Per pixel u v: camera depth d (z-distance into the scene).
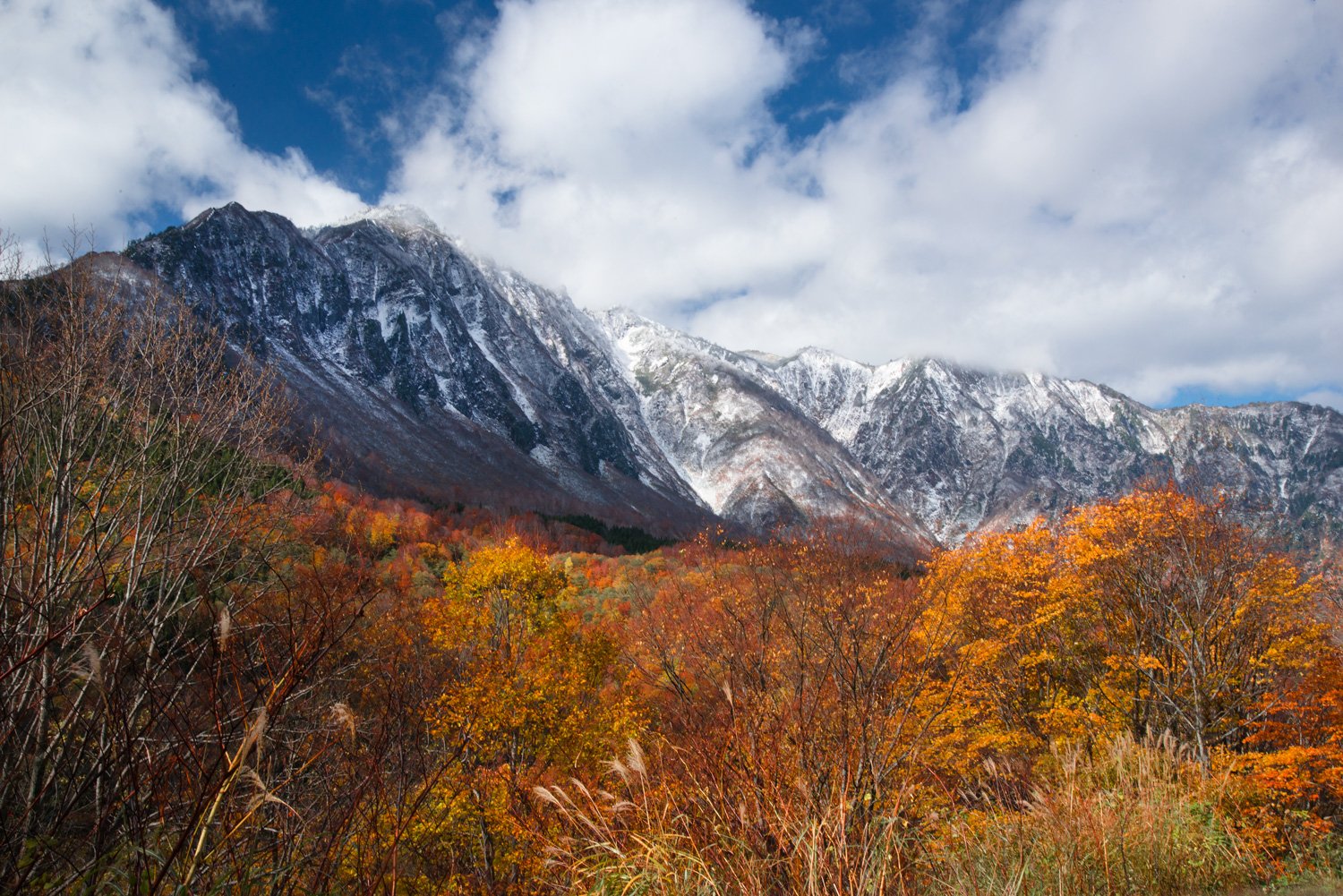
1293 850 6.15
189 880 2.36
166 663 2.99
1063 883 4.05
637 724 12.15
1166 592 13.70
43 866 2.79
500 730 12.22
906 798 4.37
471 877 6.48
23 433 7.16
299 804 3.07
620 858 3.68
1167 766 6.36
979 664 12.09
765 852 3.51
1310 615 12.99
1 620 3.84
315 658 2.84
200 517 8.21
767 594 8.95
